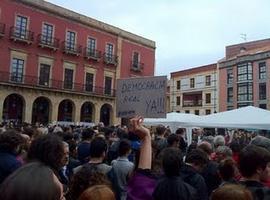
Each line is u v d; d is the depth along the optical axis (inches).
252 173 132.7
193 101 2247.8
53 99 1322.6
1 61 1196.5
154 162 174.2
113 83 1541.6
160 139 340.5
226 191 86.3
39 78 1296.8
